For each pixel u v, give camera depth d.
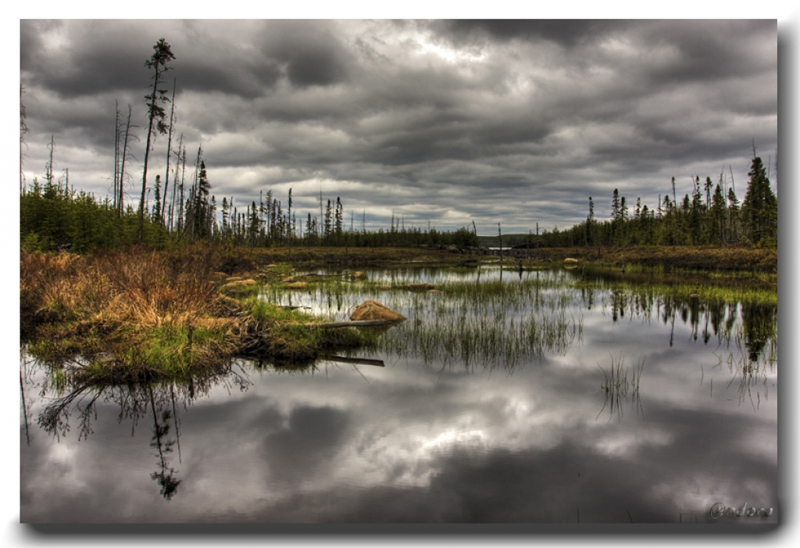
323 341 10.60
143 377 7.84
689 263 35.44
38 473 5.01
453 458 5.41
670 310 16.50
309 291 21.17
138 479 4.94
